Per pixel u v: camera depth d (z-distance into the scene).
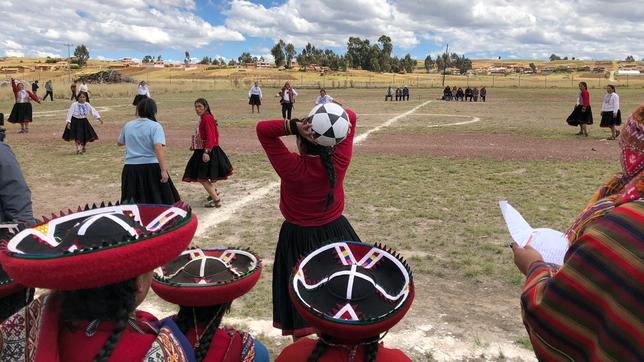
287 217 3.14
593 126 20.64
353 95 50.38
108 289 1.42
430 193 9.17
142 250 1.33
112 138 16.89
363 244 2.21
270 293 5.02
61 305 1.43
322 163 2.93
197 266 2.08
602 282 1.32
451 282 5.31
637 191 1.45
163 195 6.68
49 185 10.01
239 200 8.84
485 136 17.50
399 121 23.30
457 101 41.66
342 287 1.90
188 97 42.28
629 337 1.28
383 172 11.10
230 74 125.69
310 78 115.50
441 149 14.41
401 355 1.97
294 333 3.12
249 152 13.89
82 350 1.41
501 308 4.70
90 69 149.25
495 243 6.49
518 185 9.77
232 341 1.93
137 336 1.48
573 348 1.42
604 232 1.34
